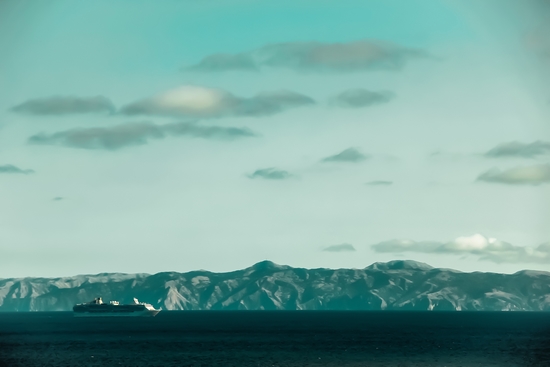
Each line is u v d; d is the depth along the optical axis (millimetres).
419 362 184375
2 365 179125
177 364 178625
